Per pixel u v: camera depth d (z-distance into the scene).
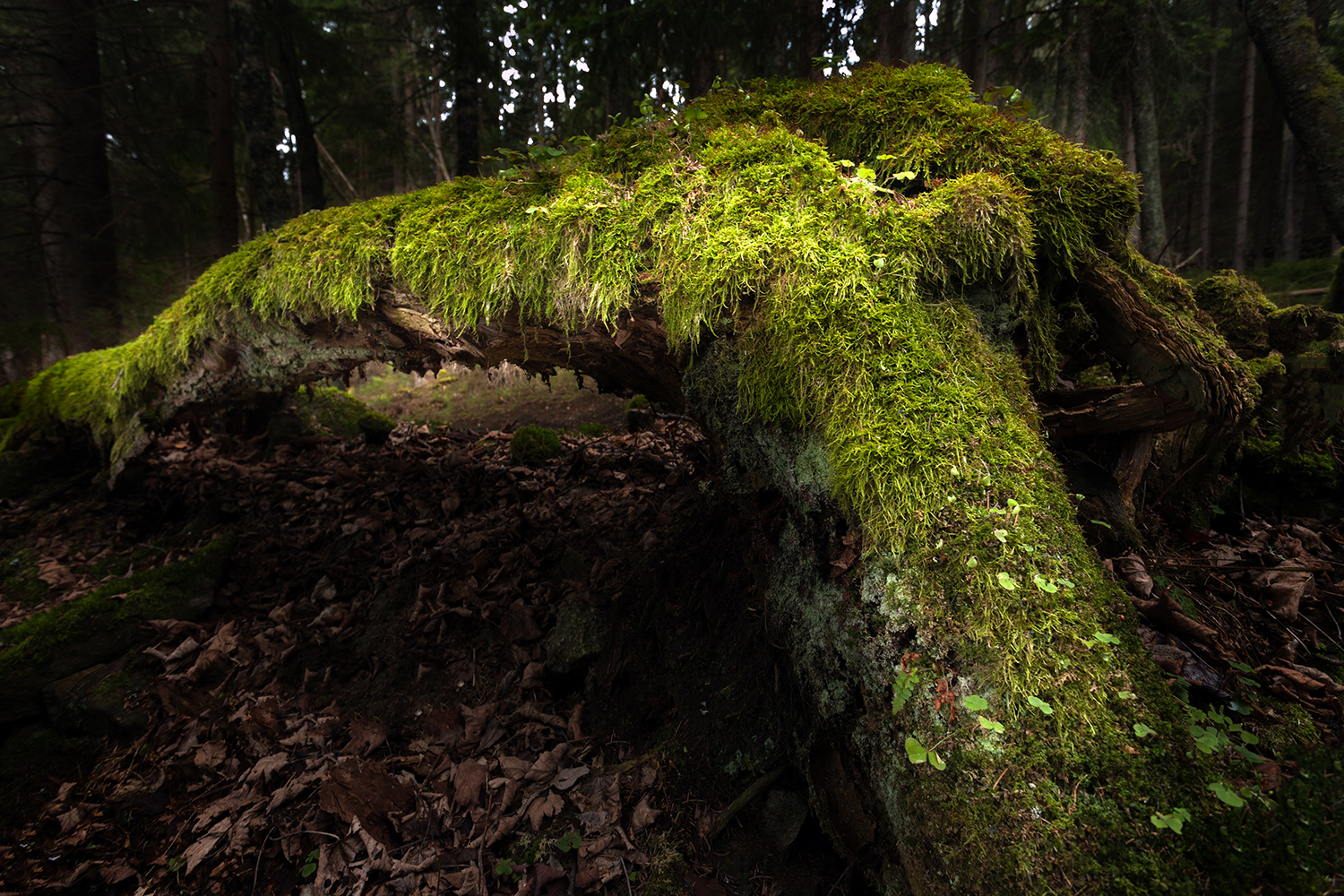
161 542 4.26
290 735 2.74
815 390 1.78
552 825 2.15
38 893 2.22
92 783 2.65
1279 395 2.56
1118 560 2.00
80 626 3.23
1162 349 1.98
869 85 2.28
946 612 1.47
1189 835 1.19
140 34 8.31
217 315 3.28
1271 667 1.68
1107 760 1.28
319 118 10.37
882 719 1.57
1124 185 1.97
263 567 3.74
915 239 1.83
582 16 6.51
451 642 3.00
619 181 2.25
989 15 8.53
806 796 2.04
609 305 2.17
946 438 1.61
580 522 3.55
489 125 15.83
